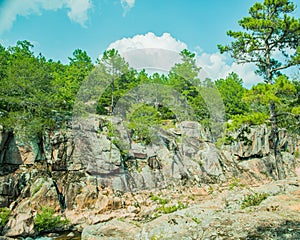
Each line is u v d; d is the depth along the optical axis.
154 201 15.14
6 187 14.57
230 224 5.75
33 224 12.73
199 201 15.12
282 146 24.70
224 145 19.36
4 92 17.61
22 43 26.50
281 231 5.15
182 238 5.38
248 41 14.24
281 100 12.58
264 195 7.80
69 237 12.27
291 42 13.88
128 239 6.83
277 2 13.81
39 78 18.77
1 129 15.85
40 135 17.36
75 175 15.98
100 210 14.30
